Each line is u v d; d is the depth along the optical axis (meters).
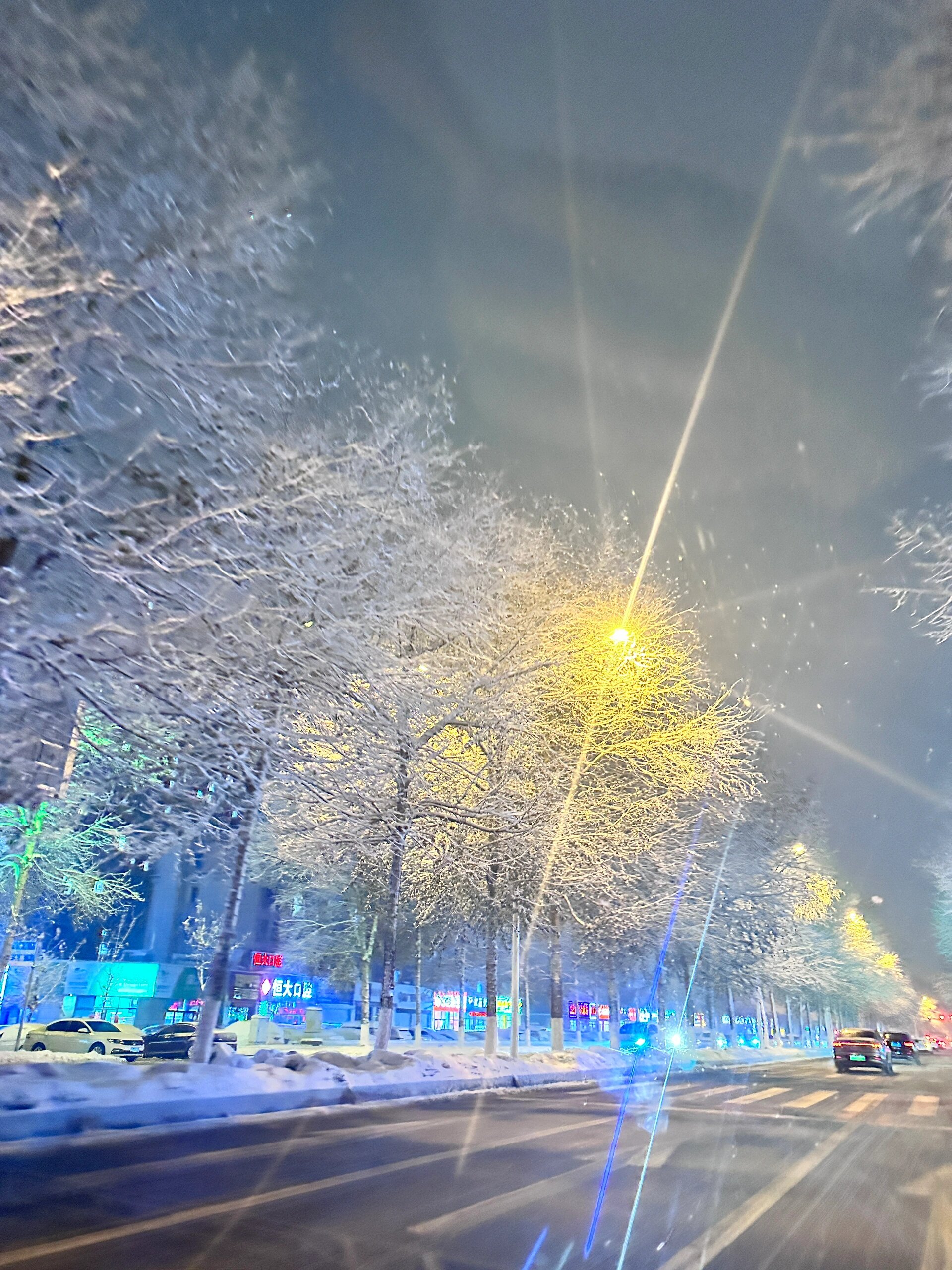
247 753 11.95
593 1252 5.45
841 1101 18.20
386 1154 8.92
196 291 9.50
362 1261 5.01
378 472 11.55
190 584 10.35
